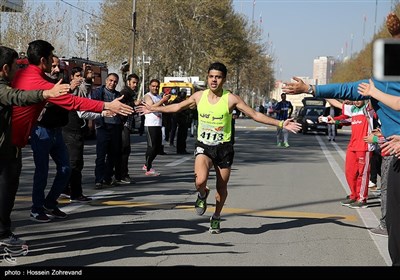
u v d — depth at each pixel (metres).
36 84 5.80
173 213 7.88
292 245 6.27
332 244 6.38
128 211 7.94
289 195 9.91
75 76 8.09
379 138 5.83
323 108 35.53
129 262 5.34
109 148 10.20
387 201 4.47
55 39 33.25
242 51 60.06
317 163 16.11
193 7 52.06
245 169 13.91
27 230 6.59
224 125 6.38
